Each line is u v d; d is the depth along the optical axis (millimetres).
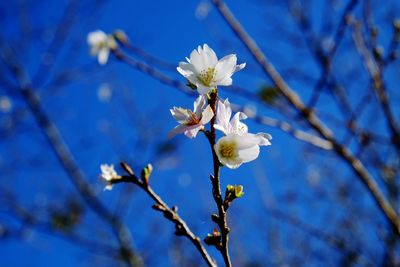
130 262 1645
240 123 592
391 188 1206
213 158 580
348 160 825
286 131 842
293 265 1799
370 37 775
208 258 597
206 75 585
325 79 834
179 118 583
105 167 632
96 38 941
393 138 784
